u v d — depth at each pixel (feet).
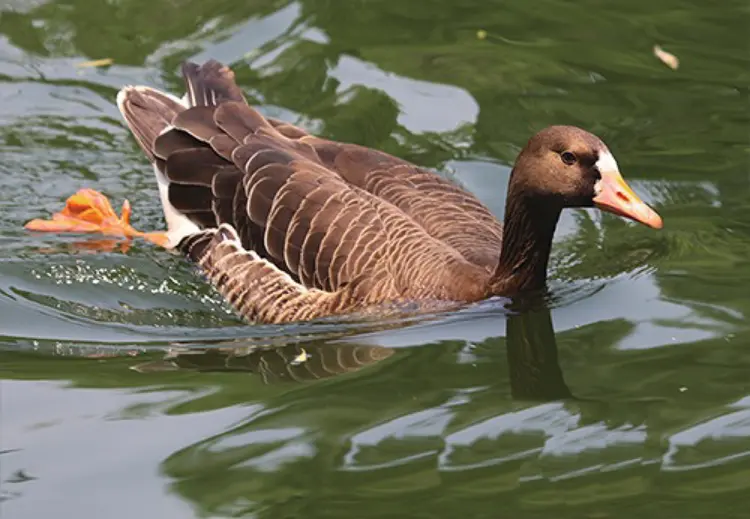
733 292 42.47
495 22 60.64
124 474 32.53
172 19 60.29
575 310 41.96
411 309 41.57
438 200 44.78
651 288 43.19
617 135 52.26
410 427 34.68
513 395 36.47
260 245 43.65
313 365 38.58
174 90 55.06
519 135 52.34
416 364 38.45
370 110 53.83
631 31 59.93
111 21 60.18
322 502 31.12
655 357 38.60
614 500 31.17
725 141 51.93
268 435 34.24
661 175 49.85
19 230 47.75
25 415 35.37
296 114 53.47
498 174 50.08
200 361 38.99
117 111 54.44
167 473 32.53
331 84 55.52
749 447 33.47
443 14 61.16
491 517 30.50
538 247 41.65
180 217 46.50
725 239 46.06
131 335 40.98
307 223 42.83
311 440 34.01
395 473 32.40
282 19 60.29
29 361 38.68
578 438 34.12
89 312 42.60
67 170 51.44
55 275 44.78
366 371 38.11
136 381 37.42
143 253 46.55
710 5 62.23
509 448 33.63
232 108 46.80
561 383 37.24
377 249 41.88
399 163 45.98
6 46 58.18
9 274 44.57
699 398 36.04
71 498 31.55
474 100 54.65
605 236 47.55
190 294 44.50
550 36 59.36
